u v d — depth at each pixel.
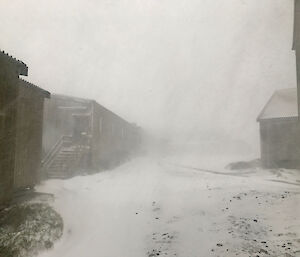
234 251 4.34
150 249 4.63
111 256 4.36
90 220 6.17
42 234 4.64
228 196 8.36
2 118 5.30
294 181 11.29
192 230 5.50
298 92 12.23
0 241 4.09
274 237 4.78
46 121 14.29
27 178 7.34
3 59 5.32
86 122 14.25
